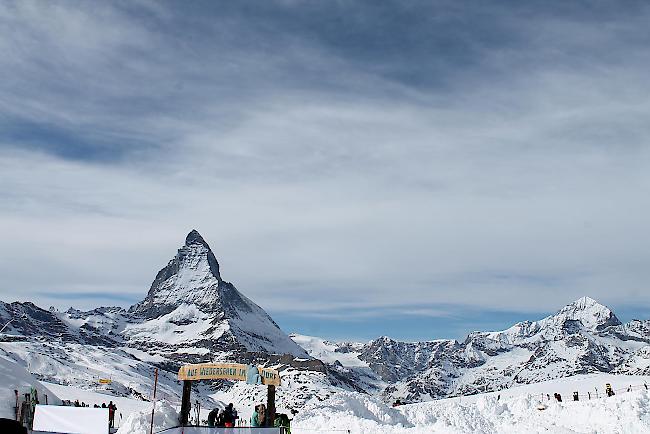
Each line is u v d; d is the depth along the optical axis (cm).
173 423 4547
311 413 6397
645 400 5788
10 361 6022
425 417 6525
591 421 5700
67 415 3050
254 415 4128
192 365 4362
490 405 6606
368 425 5588
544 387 14675
